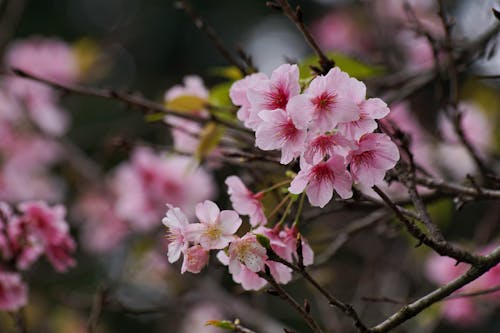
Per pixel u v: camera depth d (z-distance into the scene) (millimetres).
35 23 9320
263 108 1836
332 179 1813
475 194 2443
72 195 6922
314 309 6137
